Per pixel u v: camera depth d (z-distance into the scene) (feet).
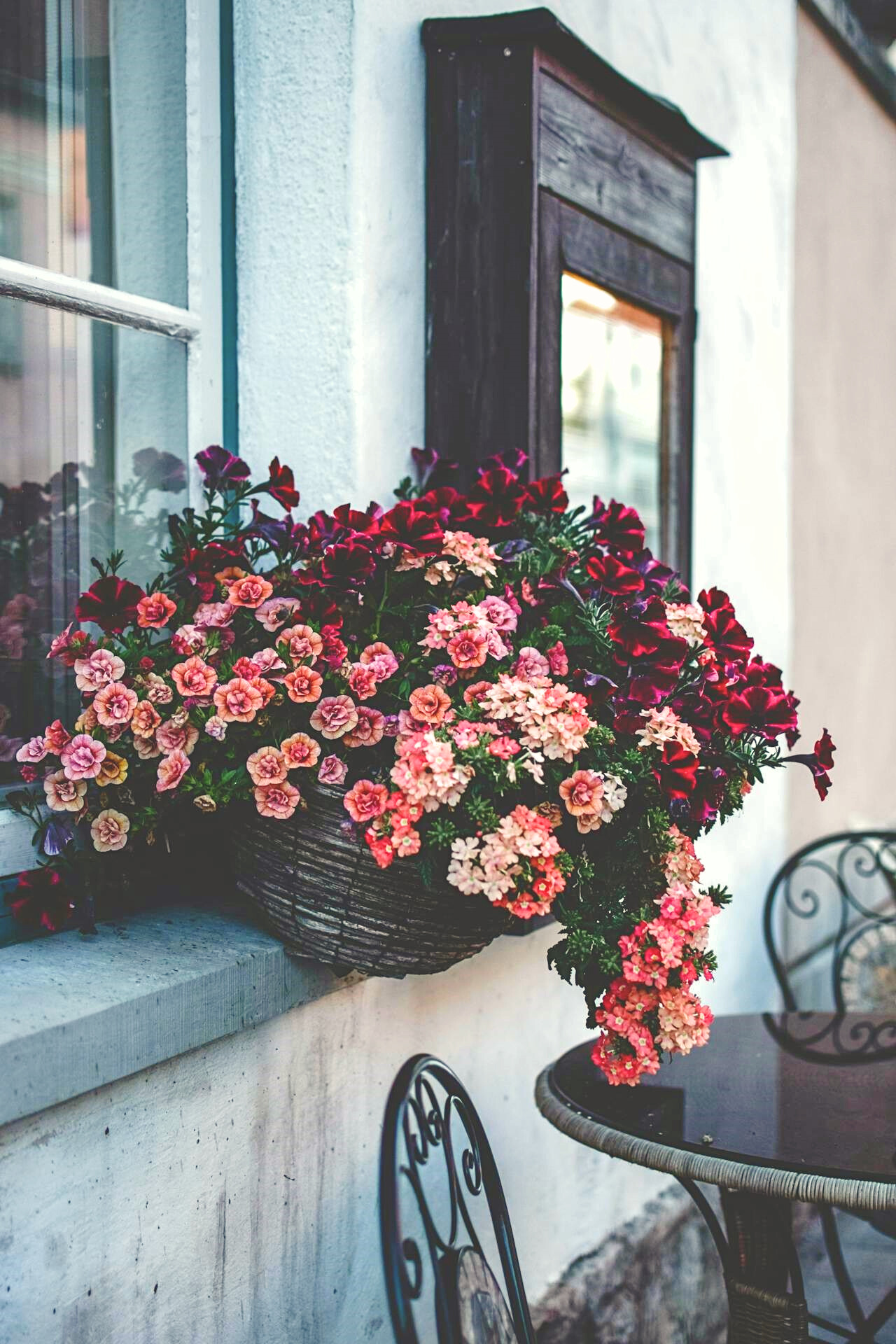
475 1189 5.15
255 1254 5.75
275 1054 5.83
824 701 15.42
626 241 8.02
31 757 5.12
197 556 5.53
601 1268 8.68
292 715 5.18
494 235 6.88
